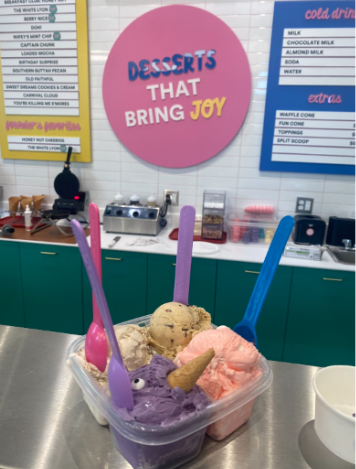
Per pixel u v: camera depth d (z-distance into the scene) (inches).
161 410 23.0
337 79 86.8
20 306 93.4
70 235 92.4
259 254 83.8
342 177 93.5
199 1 87.6
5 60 99.0
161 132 96.7
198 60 90.5
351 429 24.7
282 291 81.2
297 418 30.7
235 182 98.0
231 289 82.6
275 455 26.7
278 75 88.6
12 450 26.6
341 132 89.8
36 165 106.1
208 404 24.5
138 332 29.9
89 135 100.3
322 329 82.0
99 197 105.1
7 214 109.7
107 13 92.0
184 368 24.0
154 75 93.1
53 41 95.3
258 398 33.1
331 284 78.9
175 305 31.0
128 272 85.7
